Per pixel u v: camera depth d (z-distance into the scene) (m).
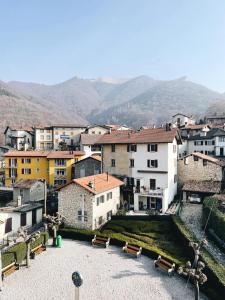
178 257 34.47
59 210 47.03
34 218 50.34
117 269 32.72
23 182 64.12
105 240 39.75
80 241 42.00
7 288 28.69
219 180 57.28
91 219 44.72
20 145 122.31
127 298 26.88
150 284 29.36
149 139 56.56
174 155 58.84
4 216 44.09
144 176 56.66
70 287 28.81
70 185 46.19
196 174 59.75
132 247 37.16
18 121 191.00
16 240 41.25
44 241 39.00
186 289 28.45
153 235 41.47
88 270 32.50
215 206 41.91
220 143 80.38
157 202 53.66
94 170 67.44
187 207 51.88
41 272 32.03
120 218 49.09
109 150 61.59
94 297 27.00
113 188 51.59
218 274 27.16
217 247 35.97
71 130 123.56
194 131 93.19
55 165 76.50
